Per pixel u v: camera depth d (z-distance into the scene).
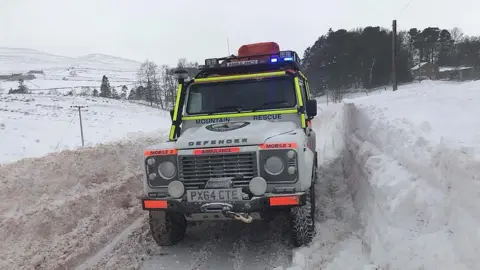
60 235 5.39
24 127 23.11
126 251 5.09
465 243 2.71
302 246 4.79
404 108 6.70
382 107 7.27
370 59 59.53
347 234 4.92
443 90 8.54
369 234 4.18
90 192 6.58
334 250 4.54
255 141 4.47
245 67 6.06
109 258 4.89
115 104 45.69
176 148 4.68
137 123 32.31
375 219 4.15
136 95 67.56
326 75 64.31
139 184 7.51
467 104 6.09
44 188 6.38
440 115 5.60
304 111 5.61
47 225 5.41
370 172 4.97
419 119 5.45
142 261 4.81
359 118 7.88
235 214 4.38
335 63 62.72
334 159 9.76
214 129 5.14
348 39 63.81
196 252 5.04
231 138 4.58
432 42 68.69
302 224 4.70
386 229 3.71
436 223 3.22
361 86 59.56
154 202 4.64
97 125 28.28
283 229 5.70
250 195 4.41
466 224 2.80
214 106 5.87
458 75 54.31
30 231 5.23
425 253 3.07
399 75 57.75
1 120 23.89
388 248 3.52
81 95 54.81
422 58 68.38
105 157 8.27
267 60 5.98
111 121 31.30
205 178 4.57
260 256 4.82
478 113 5.33
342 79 60.91
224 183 4.41
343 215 5.57
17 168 6.84
